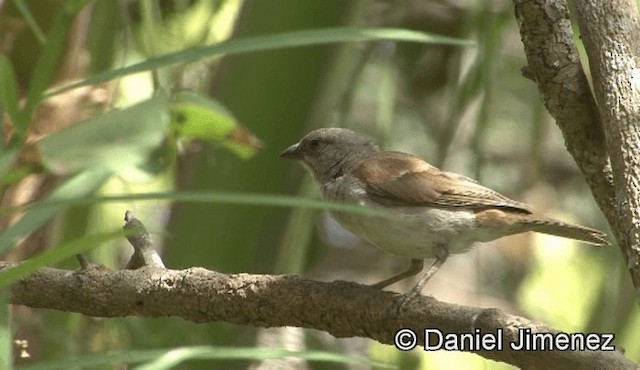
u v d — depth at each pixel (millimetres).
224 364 10781
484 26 11352
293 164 11023
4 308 4410
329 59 10953
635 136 6219
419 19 14555
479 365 11344
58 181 9977
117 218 12125
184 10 11828
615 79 6355
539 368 6160
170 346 10438
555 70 6797
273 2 10758
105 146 4129
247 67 10984
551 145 17125
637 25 6469
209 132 6172
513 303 14133
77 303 7562
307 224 10398
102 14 10672
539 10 6711
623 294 11109
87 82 5395
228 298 7289
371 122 16891
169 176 11867
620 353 5965
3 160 4789
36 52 10070
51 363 4559
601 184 7023
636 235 6066
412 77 15602
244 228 10844
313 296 7145
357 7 10680
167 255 10945
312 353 4879
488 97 11055
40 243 10766
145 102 4363
